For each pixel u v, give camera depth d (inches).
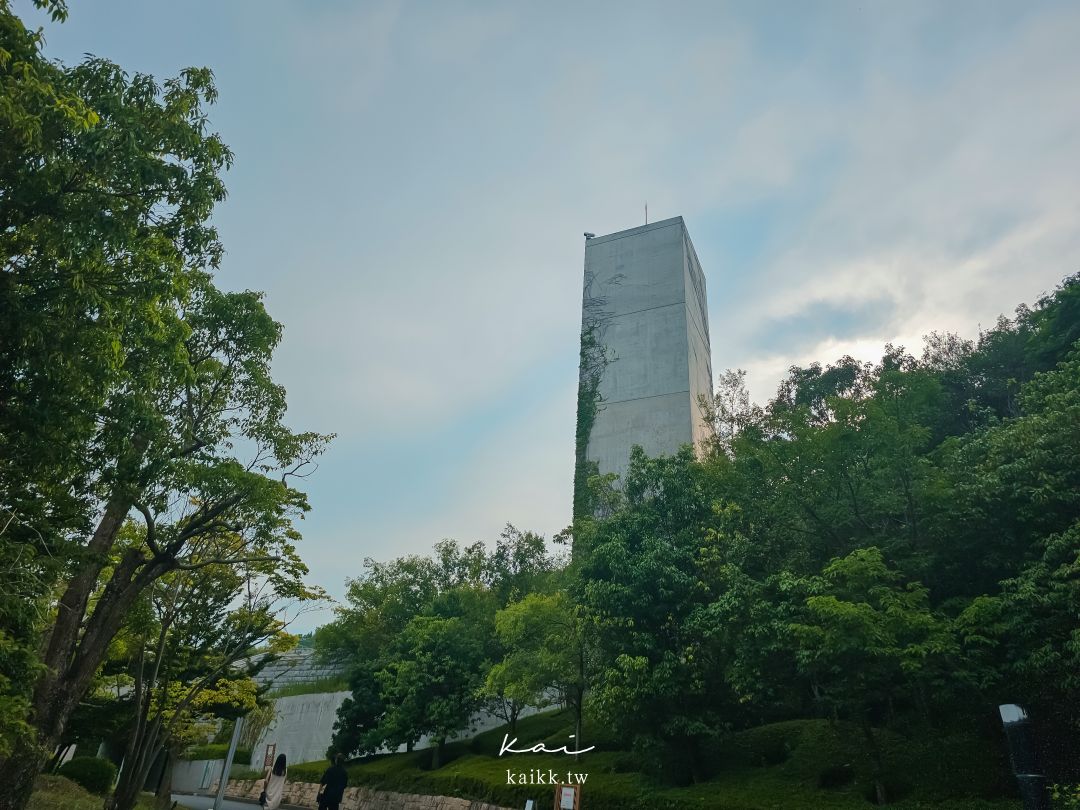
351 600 1951.3
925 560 790.5
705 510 1033.5
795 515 924.0
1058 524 725.9
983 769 711.7
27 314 410.9
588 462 1993.1
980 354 1311.5
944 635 669.3
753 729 991.6
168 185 486.0
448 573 1941.4
